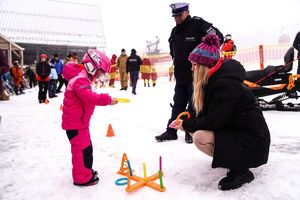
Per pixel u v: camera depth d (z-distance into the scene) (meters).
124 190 2.65
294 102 7.35
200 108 2.77
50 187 2.78
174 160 3.42
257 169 2.98
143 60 16.81
